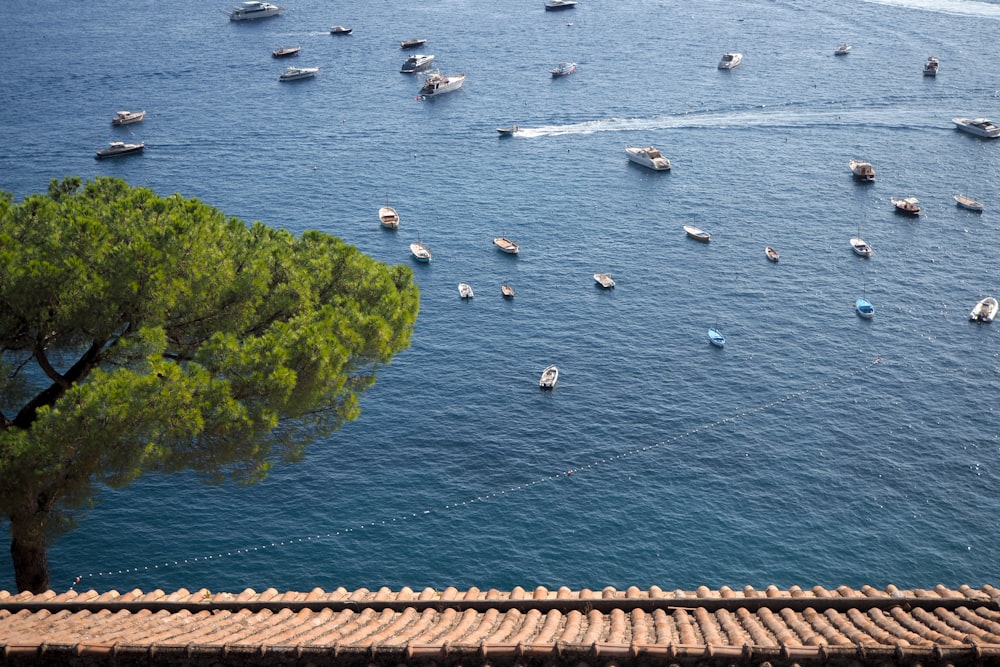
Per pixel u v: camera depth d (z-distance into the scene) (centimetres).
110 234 2752
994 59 18388
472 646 1559
